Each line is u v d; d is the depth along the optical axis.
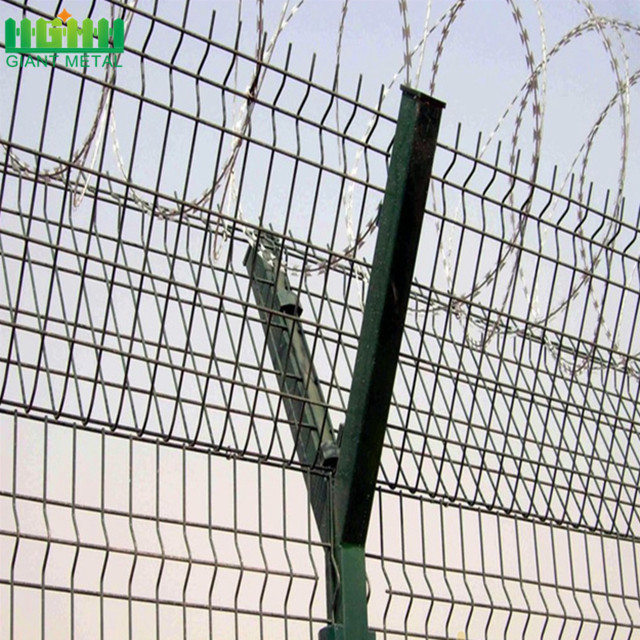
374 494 3.71
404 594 3.68
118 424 3.33
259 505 3.48
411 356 3.96
